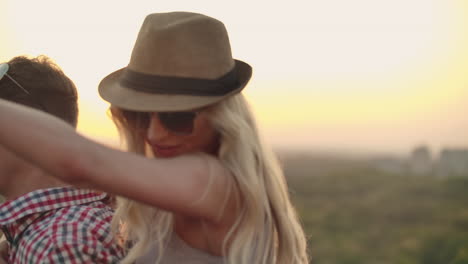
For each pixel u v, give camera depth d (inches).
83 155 44.0
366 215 3496.6
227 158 57.9
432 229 2866.6
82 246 62.6
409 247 2679.6
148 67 56.2
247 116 61.7
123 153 46.9
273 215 64.6
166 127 56.2
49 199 66.7
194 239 61.6
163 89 55.9
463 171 5403.5
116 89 58.9
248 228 59.2
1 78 69.7
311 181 4591.5
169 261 62.7
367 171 4677.7
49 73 71.4
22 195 68.4
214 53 57.0
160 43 55.6
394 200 3764.8
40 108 70.2
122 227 67.7
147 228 64.9
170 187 49.2
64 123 45.4
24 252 64.1
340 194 4099.4
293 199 69.8
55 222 64.2
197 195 51.9
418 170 5989.2
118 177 45.6
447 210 3257.9
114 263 65.2
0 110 42.7
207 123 57.9
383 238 3036.4
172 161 51.5
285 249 65.4
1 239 76.5
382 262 2615.7
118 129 61.7
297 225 68.7
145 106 55.5
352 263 2760.8
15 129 42.6
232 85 58.7
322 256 2785.4
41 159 43.2
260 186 61.2
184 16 57.3
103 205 70.0
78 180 44.6
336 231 3253.0
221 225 58.3
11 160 68.1
